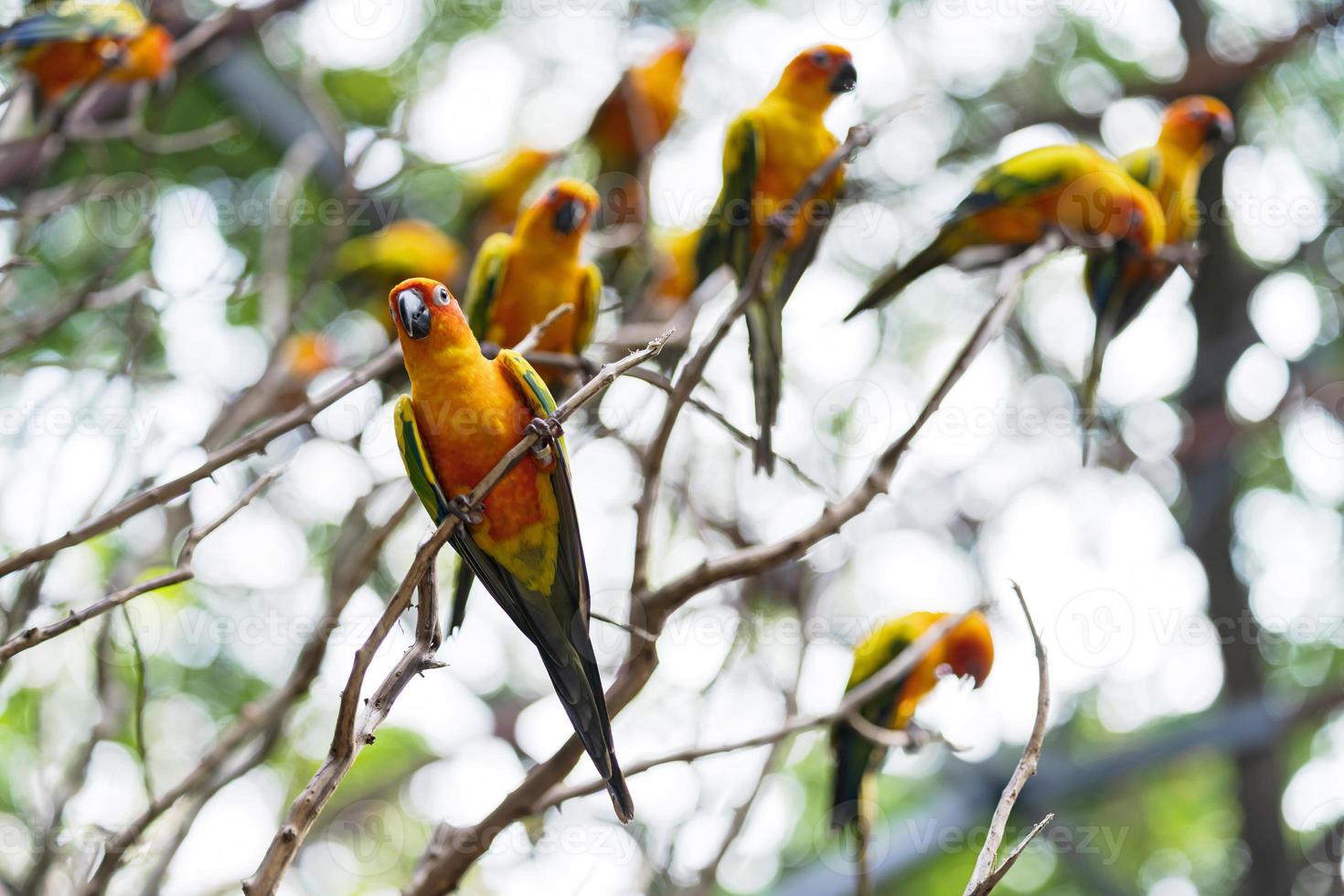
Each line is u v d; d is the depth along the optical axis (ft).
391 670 19.31
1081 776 56.13
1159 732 61.98
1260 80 65.31
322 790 17.90
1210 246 66.74
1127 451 64.54
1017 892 60.49
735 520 43.37
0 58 40.93
